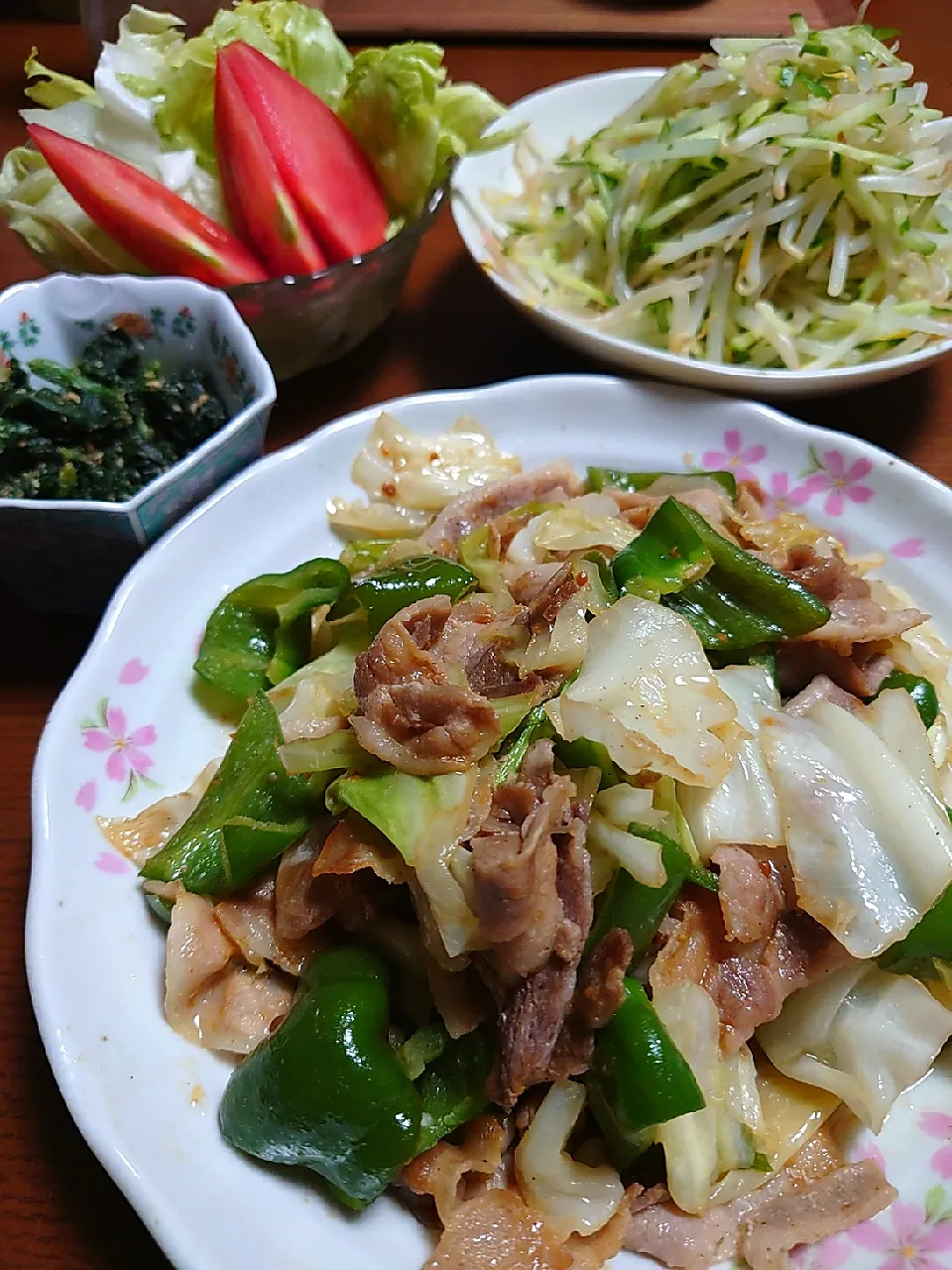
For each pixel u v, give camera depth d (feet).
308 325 1.01
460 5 1.55
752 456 0.96
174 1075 0.61
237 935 0.67
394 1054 0.59
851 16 1.60
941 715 0.80
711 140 1.09
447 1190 0.58
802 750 0.67
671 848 0.62
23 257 1.18
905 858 0.63
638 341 1.13
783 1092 0.66
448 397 0.96
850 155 1.06
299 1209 0.58
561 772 0.65
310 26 1.14
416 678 0.67
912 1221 0.60
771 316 1.08
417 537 0.91
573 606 0.71
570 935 0.59
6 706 0.85
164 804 0.72
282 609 0.80
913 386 1.13
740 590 0.76
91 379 0.90
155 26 1.13
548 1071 0.60
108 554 0.83
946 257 1.15
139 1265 0.59
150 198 0.97
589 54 1.53
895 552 0.90
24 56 1.44
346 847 0.63
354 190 1.07
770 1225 0.60
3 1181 0.62
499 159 1.21
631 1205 0.60
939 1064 0.67
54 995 0.60
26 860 0.76
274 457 0.89
